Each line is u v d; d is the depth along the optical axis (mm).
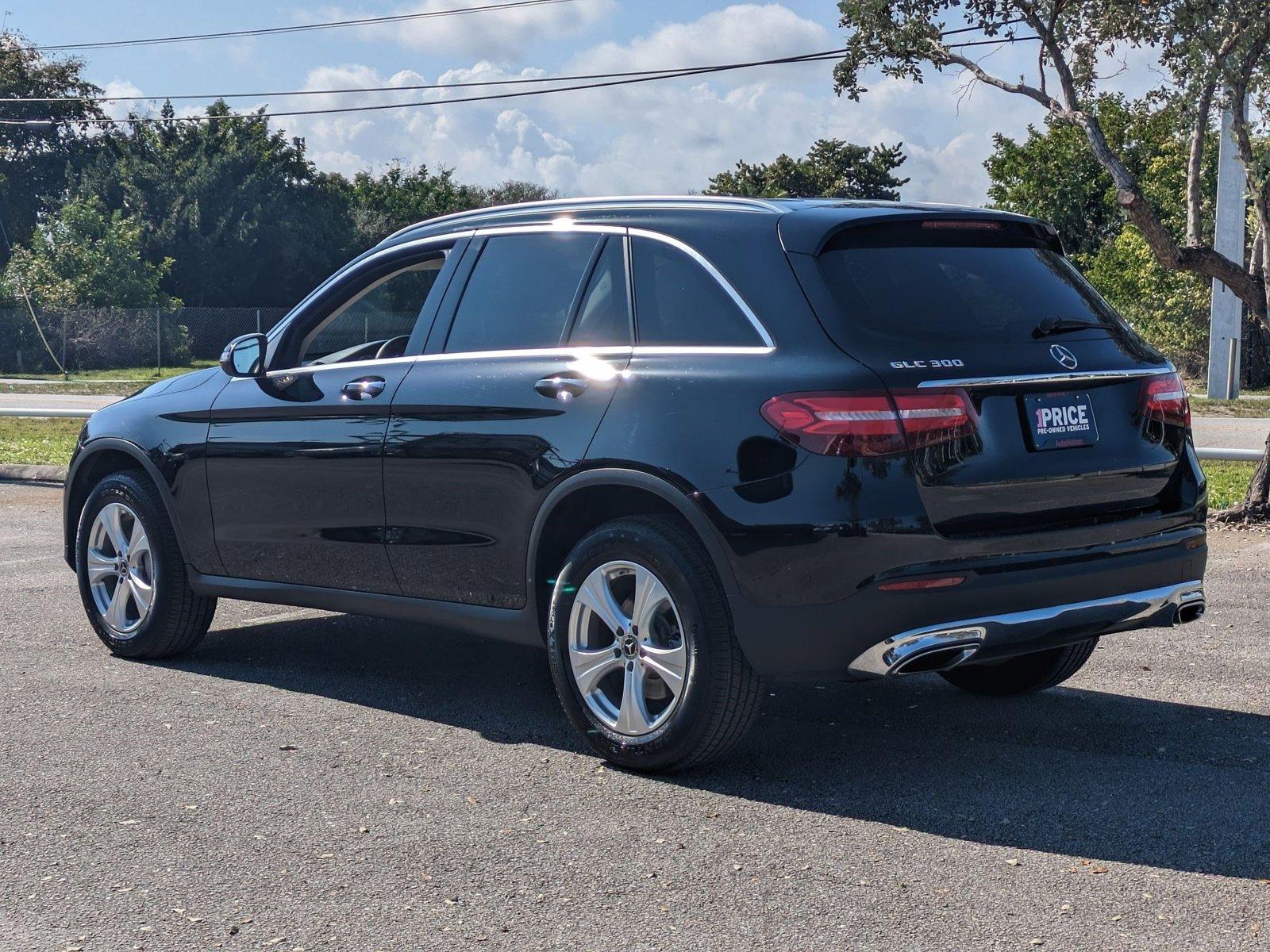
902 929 3336
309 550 5547
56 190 62406
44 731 5031
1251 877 3658
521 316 5020
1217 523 9648
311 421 5480
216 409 5855
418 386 5160
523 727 5133
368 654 6328
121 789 4391
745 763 4680
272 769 4605
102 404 25562
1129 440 4523
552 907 3480
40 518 11031
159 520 6016
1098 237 41188
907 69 11594
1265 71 9961
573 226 5004
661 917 3414
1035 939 3277
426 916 3428
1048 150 41250
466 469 4938
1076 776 4520
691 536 4395
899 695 5594
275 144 60688
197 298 56312
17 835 3996
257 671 5977
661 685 4594
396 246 5574
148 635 6074
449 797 4328
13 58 62188
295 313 5773
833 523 4055
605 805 4254
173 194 56344
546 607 4895
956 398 4137
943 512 4090
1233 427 18938
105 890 3602
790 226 4434
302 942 3283
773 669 4238
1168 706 5355
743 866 3748
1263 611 6996
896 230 4504
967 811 4188
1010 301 4496
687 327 4523
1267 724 5098
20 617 7121
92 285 44750
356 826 4066
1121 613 4438
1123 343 4648
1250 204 27578
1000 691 5539
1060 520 4324
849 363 4121
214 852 3861
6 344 40062
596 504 4766
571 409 4656
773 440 4168
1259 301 9969
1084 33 10422
